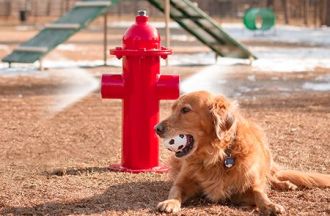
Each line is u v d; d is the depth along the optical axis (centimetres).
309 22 5609
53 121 1073
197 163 588
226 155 577
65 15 2045
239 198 588
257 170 585
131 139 728
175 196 579
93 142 902
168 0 1912
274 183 639
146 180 687
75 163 770
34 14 6731
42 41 1952
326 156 805
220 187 580
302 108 1220
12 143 890
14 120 1078
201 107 576
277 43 3250
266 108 1216
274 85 1591
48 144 887
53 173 718
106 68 1998
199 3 6956
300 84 1614
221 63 2198
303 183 646
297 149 845
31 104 1268
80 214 559
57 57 2403
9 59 1947
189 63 2191
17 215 561
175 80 721
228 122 572
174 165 659
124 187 656
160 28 4138
